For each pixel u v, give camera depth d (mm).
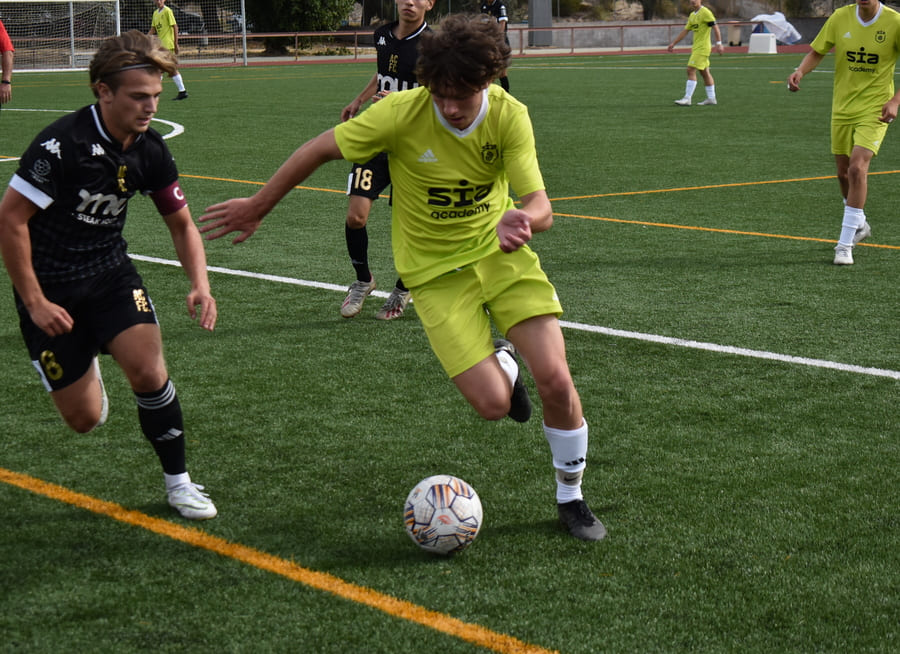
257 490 4656
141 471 4859
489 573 3902
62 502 4516
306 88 29922
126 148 4016
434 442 5215
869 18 8969
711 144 17359
